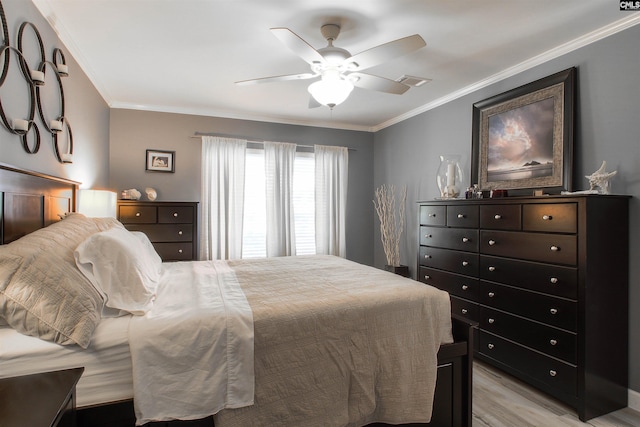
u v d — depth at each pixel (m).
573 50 2.46
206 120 4.22
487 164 3.14
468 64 2.83
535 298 2.26
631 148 2.12
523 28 2.26
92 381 1.21
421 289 1.84
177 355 1.26
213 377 1.29
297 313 1.49
